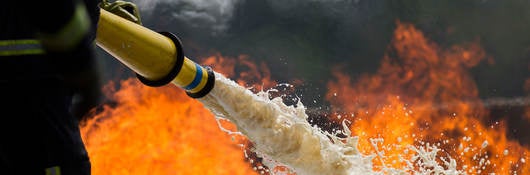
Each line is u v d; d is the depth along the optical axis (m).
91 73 1.54
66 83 1.61
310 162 2.40
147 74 1.98
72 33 1.48
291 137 2.35
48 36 1.47
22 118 1.54
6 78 1.52
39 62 1.54
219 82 2.21
